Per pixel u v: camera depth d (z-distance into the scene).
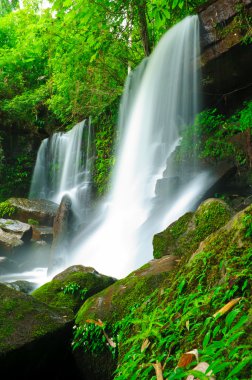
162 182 7.76
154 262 3.80
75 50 11.70
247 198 6.20
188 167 8.12
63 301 4.02
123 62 12.20
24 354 2.86
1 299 3.30
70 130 15.07
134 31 11.86
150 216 7.34
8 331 2.94
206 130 8.27
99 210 10.71
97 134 12.85
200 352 1.56
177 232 4.41
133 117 10.90
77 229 9.28
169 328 2.12
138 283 3.40
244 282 1.98
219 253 2.46
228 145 7.56
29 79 18.38
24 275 8.05
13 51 17.30
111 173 11.32
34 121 16.64
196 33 8.34
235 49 7.57
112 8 10.12
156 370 1.79
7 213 11.48
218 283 2.21
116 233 8.11
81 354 3.17
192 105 9.17
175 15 9.70
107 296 3.46
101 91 12.53
